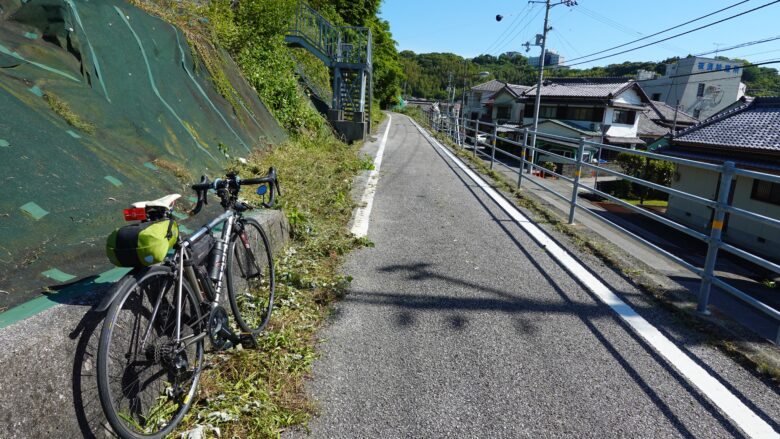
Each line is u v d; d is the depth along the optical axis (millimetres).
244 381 2287
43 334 1529
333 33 16375
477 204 6637
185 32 6406
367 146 13703
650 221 17578
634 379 2494
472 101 59688
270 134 7730
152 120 4328
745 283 10930
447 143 17141
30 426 1417
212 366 2379
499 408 2238
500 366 2580
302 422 2098
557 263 4250
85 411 1621
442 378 2457
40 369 1476
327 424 2100
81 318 1699
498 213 6137
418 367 2549
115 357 1725
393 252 4406
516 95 41531
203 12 8391
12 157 2471
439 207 6348
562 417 2189
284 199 4848
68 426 1551
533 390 2379
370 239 4758
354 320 3051
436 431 2076
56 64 3654
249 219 2875
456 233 5121
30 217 2246
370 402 2256
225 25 8641
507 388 2391
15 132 2643
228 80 7059
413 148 14172
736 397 2363
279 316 2990
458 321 3076
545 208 6461
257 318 2865
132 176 3332
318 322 3010
